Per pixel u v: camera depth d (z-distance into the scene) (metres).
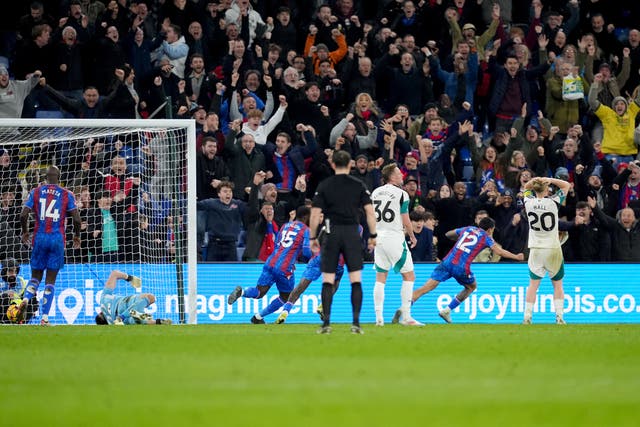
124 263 68.50
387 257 57.66
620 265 73.75
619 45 94.50
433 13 91.06
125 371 30.30
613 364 32.78
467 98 87.94
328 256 46.66
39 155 72.75
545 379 28.23
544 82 89.94
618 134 88.62
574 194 79.75
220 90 80.38
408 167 78.31
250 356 35.38
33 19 83.31
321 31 87.88
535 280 63.53
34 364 32.62
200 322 69.31
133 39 83.12
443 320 71.75
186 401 23.75
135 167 71.38
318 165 78.56
